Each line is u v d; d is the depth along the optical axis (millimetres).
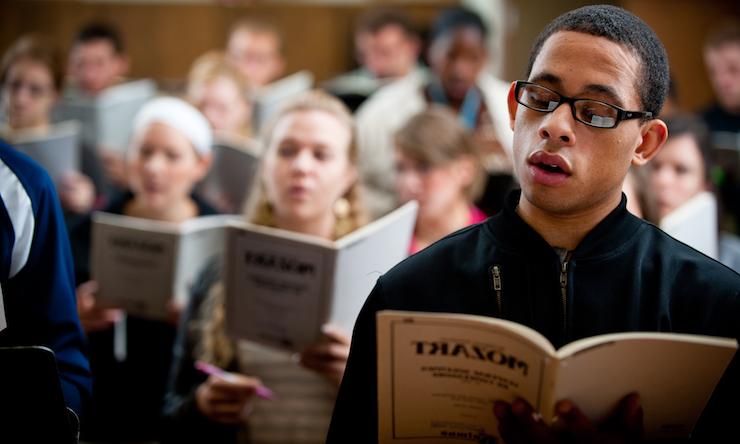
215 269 3701
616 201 2197
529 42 10508
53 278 2568
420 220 4410
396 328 2041
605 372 1954
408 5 10922
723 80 8047
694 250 2232
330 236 3717
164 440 3564
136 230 4074
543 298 2156
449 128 4402
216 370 3486
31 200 2531
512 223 2219
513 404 1976
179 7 11219
